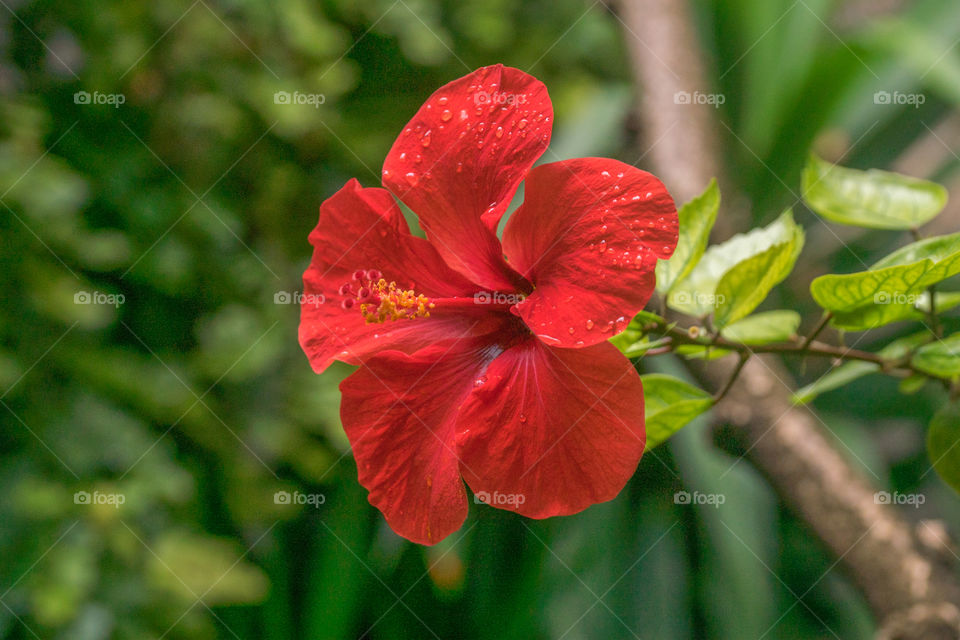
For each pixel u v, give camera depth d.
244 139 1.10
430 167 0.57
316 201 1.16
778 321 0.60
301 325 0.58
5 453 0.90
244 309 1.07
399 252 0.58
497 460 0.56
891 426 1.24
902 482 1.09
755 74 1.08
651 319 0.58
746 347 0.59
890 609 0.62
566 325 0.55
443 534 0.57
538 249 0.56
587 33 1.30
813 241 1.11
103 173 1.00
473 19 1.25
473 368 0.58
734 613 0.92
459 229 0.57
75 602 0.85
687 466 0.96
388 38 1.19
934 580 0.62
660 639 0.95
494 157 0.57
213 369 1.02
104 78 1.01
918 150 1.21
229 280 1.07
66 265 0.95
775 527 0.97
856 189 0.62
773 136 1.06
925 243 0.59
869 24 1.20
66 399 0.93
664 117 0.81
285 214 1.14
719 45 1.11
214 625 1.01
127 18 1.02
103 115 1.02
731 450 0.66
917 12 1.06
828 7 1.08
